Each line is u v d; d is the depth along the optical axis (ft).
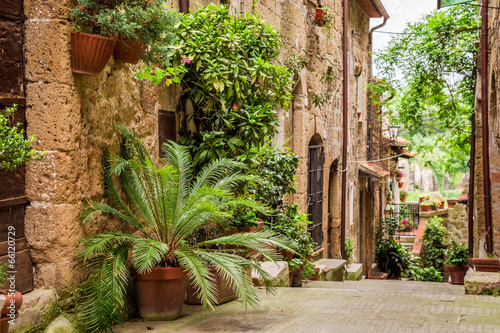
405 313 18.69
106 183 16.92
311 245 31.94
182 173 18.28
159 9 16.16
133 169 17.35
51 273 14.92
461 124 49.34
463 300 21.75
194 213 16.90
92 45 14.80
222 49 22.40
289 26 35.83
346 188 49.39
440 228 74.69
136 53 16.96
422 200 88.02
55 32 14.80
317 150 40.96
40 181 14.89
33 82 14.93
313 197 40.16
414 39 47.60
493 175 35.58
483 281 24.56
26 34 14.92
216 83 21.68
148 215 17.38
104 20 14.70
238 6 28.84
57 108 14.83
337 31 46.62
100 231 16.61
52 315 14.46
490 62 37.17
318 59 41.29
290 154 29.37
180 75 21.42
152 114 20.16
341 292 23.52
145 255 15.03
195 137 23.03
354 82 53.93
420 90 48.78
